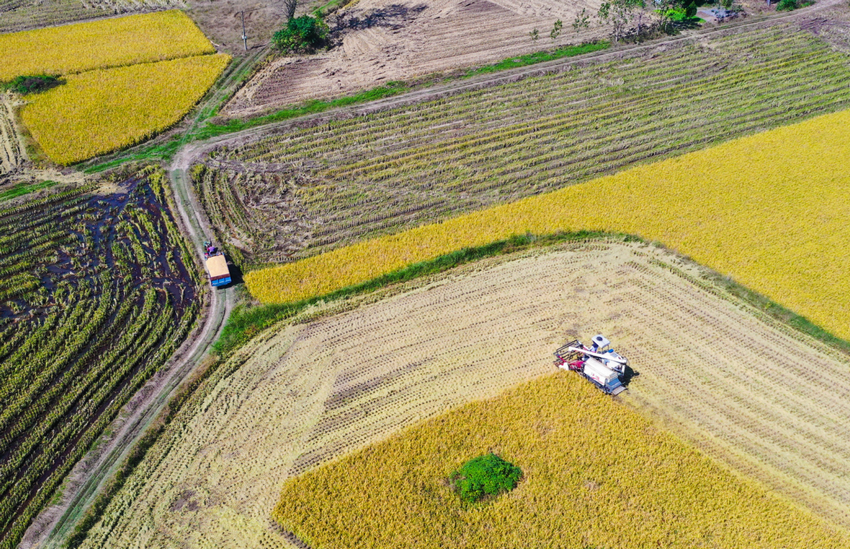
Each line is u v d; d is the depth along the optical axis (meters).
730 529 27.08
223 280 38.78
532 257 41.62
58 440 30.53
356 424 31.53
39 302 38.12
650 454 29.83
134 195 46.78
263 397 32.84
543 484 28.55
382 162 49.97
